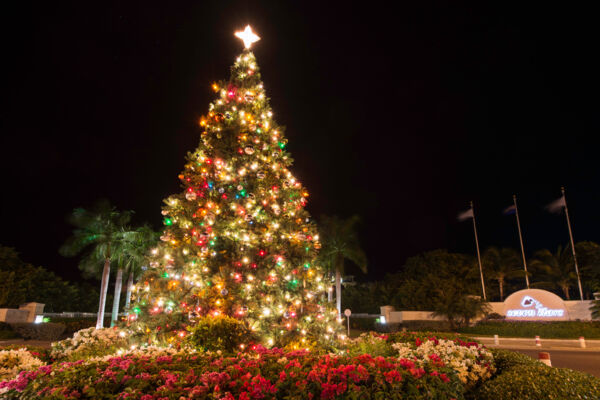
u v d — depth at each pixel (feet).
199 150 37.73
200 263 32.71
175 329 30.78
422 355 27.30
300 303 32.73
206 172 35.27
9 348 29.43
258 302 32.01
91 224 105.81
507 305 110.93
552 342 88.99
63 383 15.65
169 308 30.81
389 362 17.07
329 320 33.86
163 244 34.42
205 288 31.27
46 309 128.06
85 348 31.86
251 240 33.35
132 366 16.87
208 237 32.30
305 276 33.94
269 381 15.08
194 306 31.07
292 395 14.80
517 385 18.03
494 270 159.43
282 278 33.22
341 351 31.83
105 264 106.22
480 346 28.09
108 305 148.05
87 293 148.05
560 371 19.34
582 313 102.12
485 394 19.02
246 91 38.14
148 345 29.12
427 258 145.38
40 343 89.04
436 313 111.55
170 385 14.96
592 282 110.52
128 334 30.71
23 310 105.81
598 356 64.39
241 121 37.14
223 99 38.65
